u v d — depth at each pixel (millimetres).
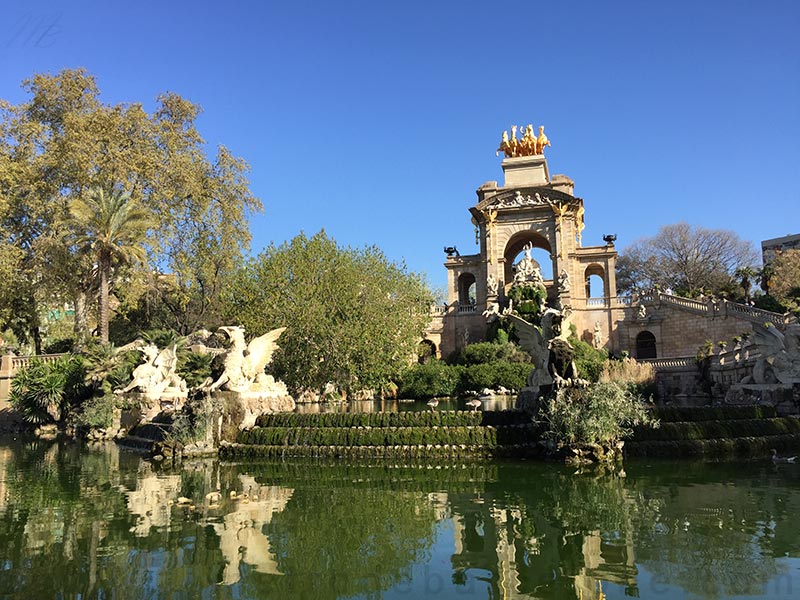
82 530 12555
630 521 12836
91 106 44062
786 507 13836
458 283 78188
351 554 10930
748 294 67688
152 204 45844
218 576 9781
